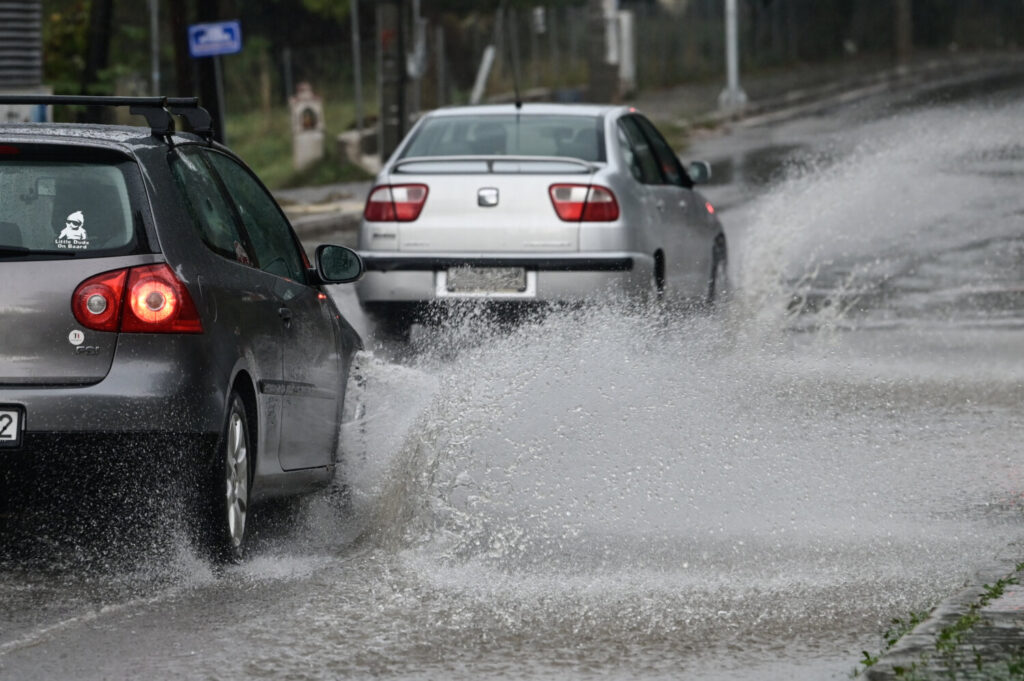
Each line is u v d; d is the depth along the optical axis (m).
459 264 30.39
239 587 16.62
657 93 126.25
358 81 89.88
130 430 16.17
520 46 119.44
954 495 20.41
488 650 14.44
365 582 16.81
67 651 14.41
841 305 38.88
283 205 69.31
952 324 36.12
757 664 13.96
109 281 16.47
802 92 124.31
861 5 156.75
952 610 14.75
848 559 17.48
